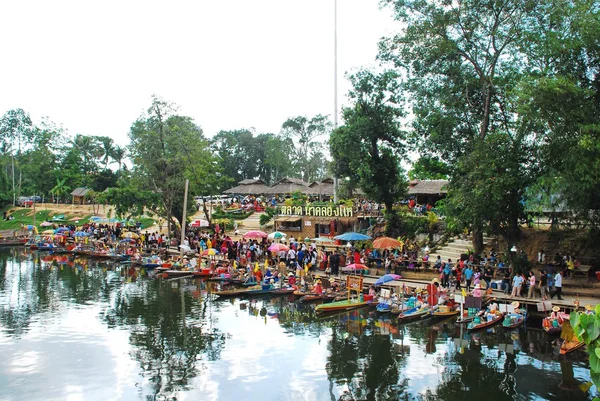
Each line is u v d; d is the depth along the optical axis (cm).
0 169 10038
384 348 2212
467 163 2953
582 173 2434
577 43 2570
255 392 1761
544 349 2162
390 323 2625
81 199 9712
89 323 2659
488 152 2841
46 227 7612
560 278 2581
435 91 3619
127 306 3052
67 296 3350
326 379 1875
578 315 852
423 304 2717
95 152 11638
